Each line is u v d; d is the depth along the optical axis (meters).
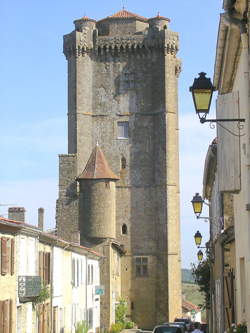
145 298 82.25
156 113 85.38
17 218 42.62
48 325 40.81
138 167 84.81
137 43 85.94
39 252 38.50
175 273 82.44
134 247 83.38
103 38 86.31
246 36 14.14
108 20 87.69
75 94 85.50
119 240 83.56
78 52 85.94
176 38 85.94
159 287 82.06
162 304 81.44
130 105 85.81
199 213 30.61
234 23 14.28
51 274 41.50
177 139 87.25
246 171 15.14
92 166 79.94
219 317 31.62
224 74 18.80
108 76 86.44
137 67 86.31
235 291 22.31
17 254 33.50
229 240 24.03
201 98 13.95
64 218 79.25
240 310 19.11
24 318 34.62
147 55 86.25
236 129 16.95
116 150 85.31
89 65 86.50
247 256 15.45
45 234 38.00
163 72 85.19
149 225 83.56
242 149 16.52
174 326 41.56
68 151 84.88
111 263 74.25
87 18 86.94
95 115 86.00
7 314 31.11
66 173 80.25
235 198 20.12
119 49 86.19
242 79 15.78
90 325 59.25
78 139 84.44
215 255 36.44
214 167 34.12
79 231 74.38
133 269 82.94
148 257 82.88
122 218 83.94
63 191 79.69
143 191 84.31
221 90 20.27
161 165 83.94
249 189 14.40
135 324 81.44
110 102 86.06
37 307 37.62
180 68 88.94
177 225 84.00
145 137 85.25
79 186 79.88
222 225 29.02
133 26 87.56
